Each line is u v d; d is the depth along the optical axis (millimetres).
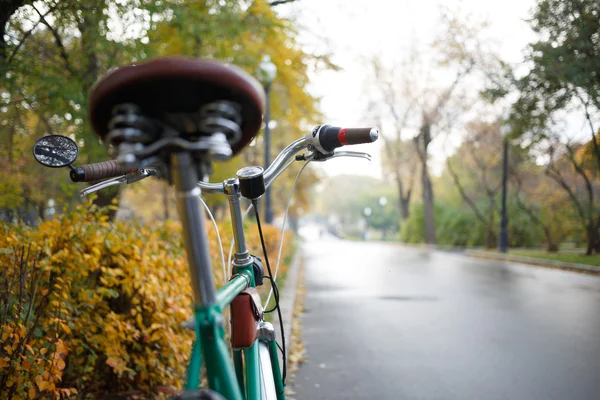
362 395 4809
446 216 33844
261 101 1031
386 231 86938
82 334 3506
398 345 6703
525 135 17359
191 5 6613
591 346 6488
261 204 23031
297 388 5031
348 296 11203
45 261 3105
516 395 4746
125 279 3590
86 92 5617
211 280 1084
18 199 7246
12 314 2898
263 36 8023
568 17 13633
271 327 1889
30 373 2674
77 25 5742
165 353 3826
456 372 5480
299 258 23938
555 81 14469
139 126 938
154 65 901
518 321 8117
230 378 1084
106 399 3717
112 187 6133
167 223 5242
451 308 9414
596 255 19297
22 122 6898
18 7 4875
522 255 21406
